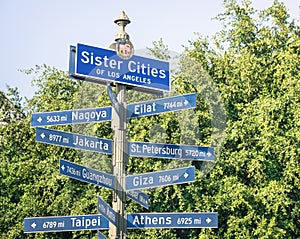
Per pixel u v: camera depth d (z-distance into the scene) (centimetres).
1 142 1991
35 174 1833
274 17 1973
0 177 1897
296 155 1603
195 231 1648
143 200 738
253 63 1805
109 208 698
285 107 1686
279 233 1545
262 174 1639
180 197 1586
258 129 1678
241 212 1625
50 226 690
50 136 685
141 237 1592
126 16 746
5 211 1800
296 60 1723
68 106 1775
